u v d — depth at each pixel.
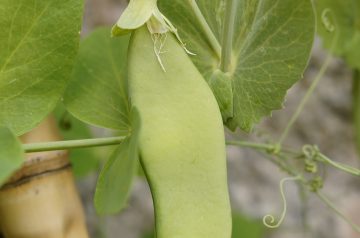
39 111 0.20
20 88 0.20
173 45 0.20
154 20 0.20
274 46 0.22
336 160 0.52
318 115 0.51
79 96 0.23
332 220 0.52
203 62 0.22
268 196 0.51
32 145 0.20
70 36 0.20
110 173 0.19
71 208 0.25
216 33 0.23
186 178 0.19
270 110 0.22
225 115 0.22
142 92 0.19
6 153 0.17
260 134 0.32
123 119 0.23
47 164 0.24
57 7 0.20
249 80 0.22
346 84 0.51
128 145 0.18
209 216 0.19
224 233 0.19
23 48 0.20
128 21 0.19
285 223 0.51
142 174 0.31
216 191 0.19
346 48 0.31
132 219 0.49
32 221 0.24
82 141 0.20
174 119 0.19
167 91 0.19
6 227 0.24
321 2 0.30
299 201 0.52
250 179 0.52
